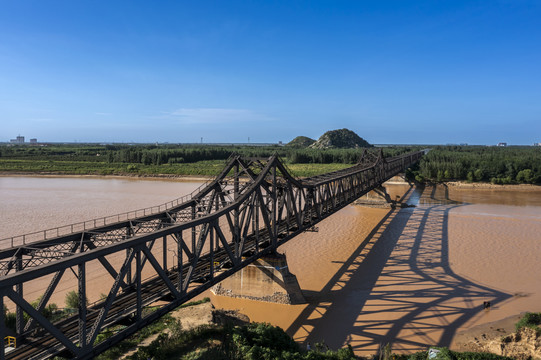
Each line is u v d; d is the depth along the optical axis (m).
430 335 25.91
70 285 33.78
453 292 32.75
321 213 41.72
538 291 32.84
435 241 48.50
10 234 50.47
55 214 63.50
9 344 15.76
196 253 21.67
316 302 31.22
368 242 48.56
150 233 18.28
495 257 41.72
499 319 28.03
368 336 25.88
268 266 31.58
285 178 32.31
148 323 18.58
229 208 24.48
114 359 20.58
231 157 31.59
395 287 33.97
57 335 14.16
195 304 29.47
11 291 12.73
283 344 21.67
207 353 19.94
